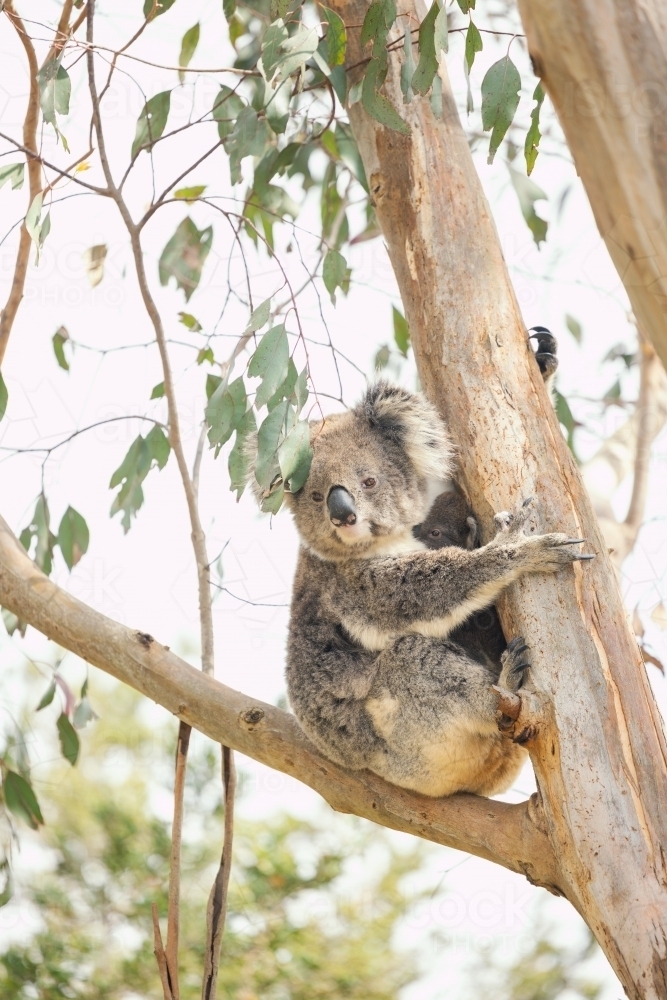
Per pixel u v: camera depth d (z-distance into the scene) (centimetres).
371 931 1266
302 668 554
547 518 451
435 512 602
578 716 413
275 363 494
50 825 1280
